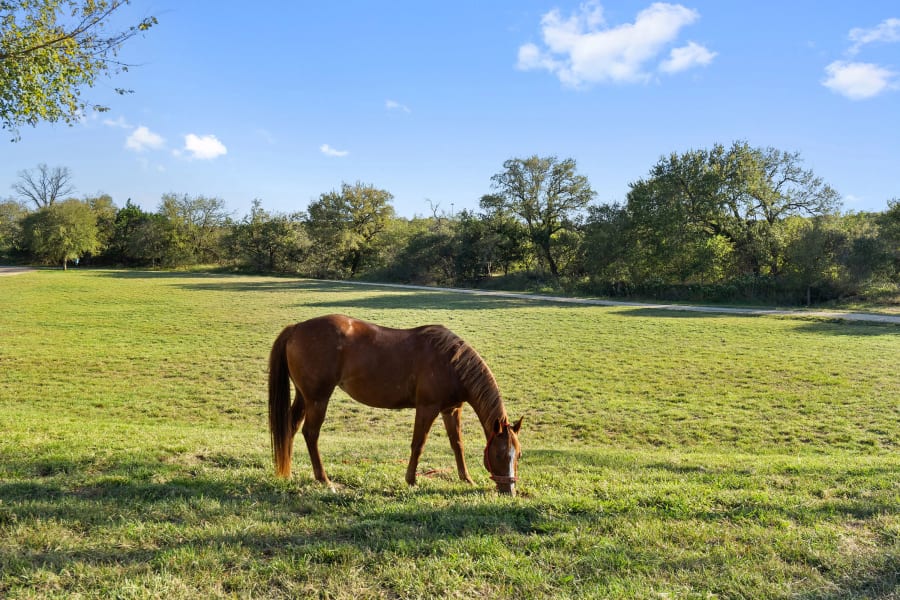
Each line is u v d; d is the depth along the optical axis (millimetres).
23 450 6301
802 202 38875
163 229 75750
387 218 70688
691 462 7305
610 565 3689
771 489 5621
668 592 3311
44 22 7688
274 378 5781
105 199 86875
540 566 3670
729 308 33125
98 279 52500
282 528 4219
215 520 4328
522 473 6492
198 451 6719
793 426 10875
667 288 40188
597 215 47625
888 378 14445
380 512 4668
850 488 5547
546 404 12789
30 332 21953
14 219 95312
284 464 5637
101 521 4168
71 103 8039
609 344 20328
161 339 20969
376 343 5750
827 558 3781
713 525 4422
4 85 7457
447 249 58688
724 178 39250
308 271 67062
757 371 15578
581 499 5094
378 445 8523
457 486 5824
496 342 20828
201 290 43219
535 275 53312
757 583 3451
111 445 6832
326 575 3477
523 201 53938
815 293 34812
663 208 40562
